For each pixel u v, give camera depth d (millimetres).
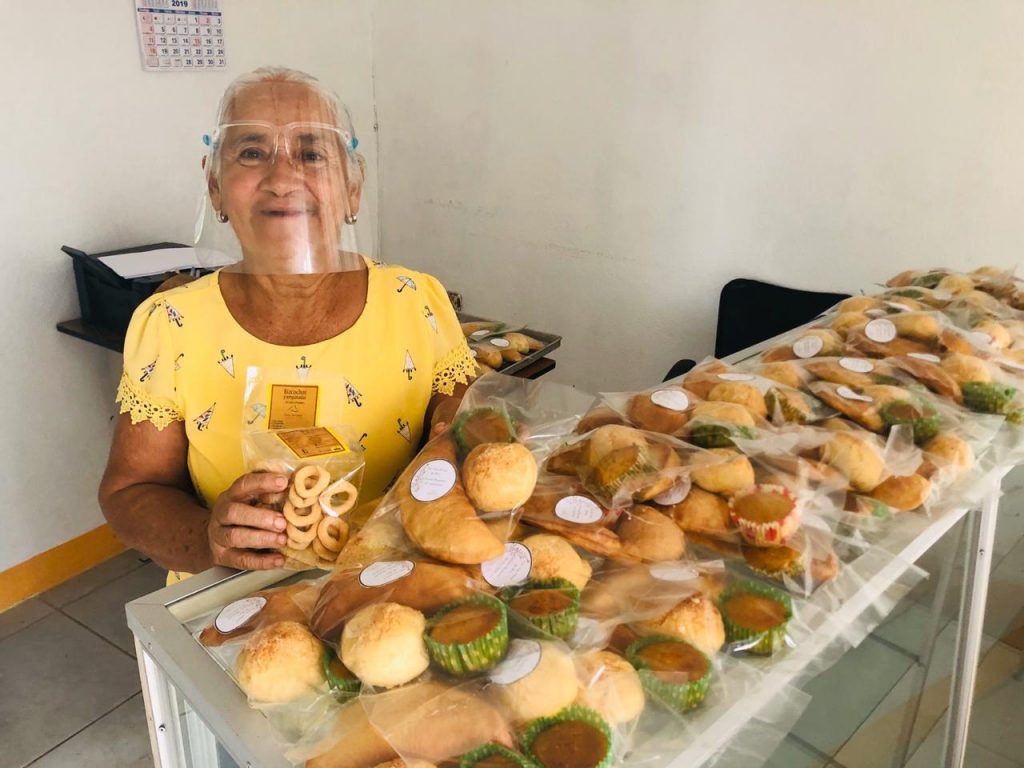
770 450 773
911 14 1688
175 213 2285
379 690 529
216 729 562
